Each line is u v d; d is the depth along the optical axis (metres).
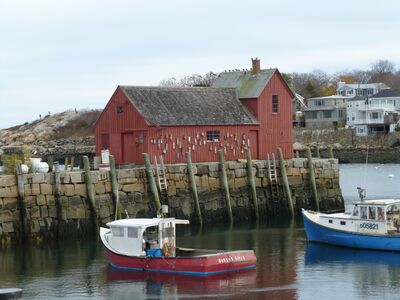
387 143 131.75
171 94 57.53
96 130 58.16
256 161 56.88
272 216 56.88
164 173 50.97
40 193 45.97
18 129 160.62
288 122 61.44
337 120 147.88
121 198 49.12
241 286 33.62
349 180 93.62
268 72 60.94
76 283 34.78
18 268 38.28
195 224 52.25
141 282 34.69
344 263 38.62
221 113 58.06
